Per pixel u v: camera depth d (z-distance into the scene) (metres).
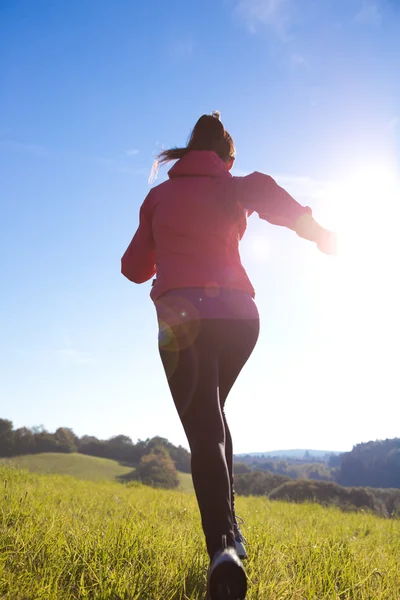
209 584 1.73
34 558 2.66
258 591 2.37
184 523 4.54
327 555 3.28
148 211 2.39
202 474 1.94
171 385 2.10
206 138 2.48
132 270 2.59
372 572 2.90
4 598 2.09
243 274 2.21
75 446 112.75
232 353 2.14
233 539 1.87
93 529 3.36
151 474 77.75
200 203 2.21
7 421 110.94
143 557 2.78
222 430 2.02
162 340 2.14
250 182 2.13
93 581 2.45
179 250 2.18
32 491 5.95
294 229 2.07
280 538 3.91
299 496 12.73
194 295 2.10
